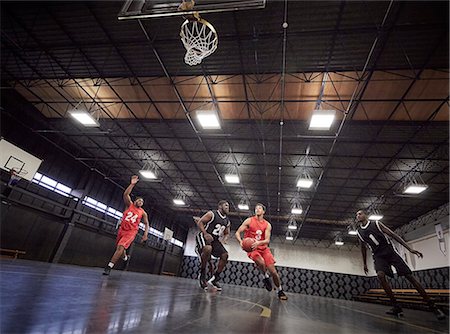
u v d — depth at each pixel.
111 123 14.55
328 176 16.72
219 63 9.93
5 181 13.12
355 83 10.12
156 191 23.58
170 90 11.85
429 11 7.31
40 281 2.26
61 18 8.96
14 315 0.96
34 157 13.83
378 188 17.23
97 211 19.06
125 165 19.17
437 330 2.62
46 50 10.22
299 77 10.11
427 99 10.05
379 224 4.79
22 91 13.14
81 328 0.93
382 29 7.62
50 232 15.47
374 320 3.13
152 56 9.99
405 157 13.47
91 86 12.20
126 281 4.30
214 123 10.72
